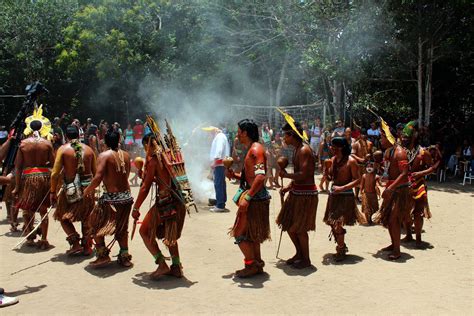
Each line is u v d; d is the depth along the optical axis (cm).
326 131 1316
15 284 511
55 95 2358
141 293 483
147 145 511
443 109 1892
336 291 488
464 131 1784
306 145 561
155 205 518
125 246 569
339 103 1844
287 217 566
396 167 605
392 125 1988
